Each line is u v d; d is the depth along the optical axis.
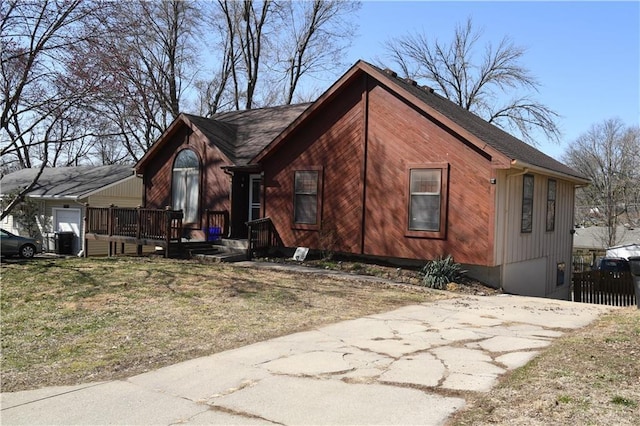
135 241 18.39
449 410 4.74
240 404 5.07
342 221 16.50
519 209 15.35
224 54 37.59
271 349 7.21
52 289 12.29
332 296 11.71
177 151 20.67
